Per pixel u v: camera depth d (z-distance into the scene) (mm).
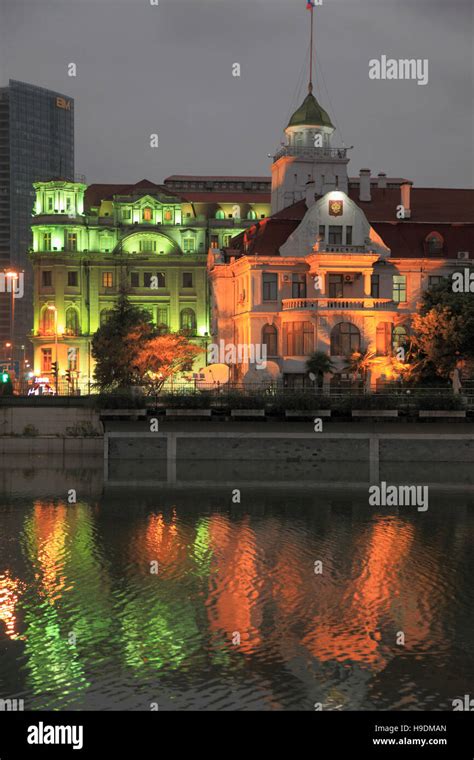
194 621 30922
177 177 146500
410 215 97250
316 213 88562
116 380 94312
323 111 117375
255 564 38906
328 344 84938
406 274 90562
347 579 36406
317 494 57031
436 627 30344
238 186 147750
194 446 63656
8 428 85312
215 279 96500
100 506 53281
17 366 139000
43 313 126438
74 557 40312
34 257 126812
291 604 32938
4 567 38438
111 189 135875
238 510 51688
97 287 127000
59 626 30406
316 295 87500
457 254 91438
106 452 63969
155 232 127625
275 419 62250
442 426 61719
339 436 62188
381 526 47062
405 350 85938
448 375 75500
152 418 63344
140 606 32656
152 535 44906
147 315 102875
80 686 25469
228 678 26031
